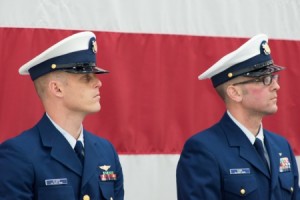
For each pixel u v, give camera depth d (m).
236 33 7.67
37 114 6.95
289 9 7.90
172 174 7.34
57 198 5.23
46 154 5.34
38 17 7.05
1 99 6.89
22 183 5.19
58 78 5.42
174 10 7.48
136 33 7.32
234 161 5.87
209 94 7.50
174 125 7.36
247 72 5.93
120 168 5.75
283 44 7.82
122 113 7.18
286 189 5.99
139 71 7.29
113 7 7.27
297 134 7.77
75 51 5.47
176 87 7.40
